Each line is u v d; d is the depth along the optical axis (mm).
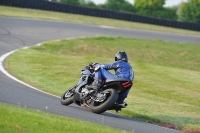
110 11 151750
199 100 51125
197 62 90000
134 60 85000
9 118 24641
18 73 52750
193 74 66562
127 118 36062
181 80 60625
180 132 33812
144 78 58562
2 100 34844
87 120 31547
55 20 118688
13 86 43156
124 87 34719
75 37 97062
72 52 82875
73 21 124375
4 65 57156
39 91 43156
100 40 96312
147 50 93688
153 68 66562
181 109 45219
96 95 34625
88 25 122062
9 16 108625
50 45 83625
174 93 52781
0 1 134375
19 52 69250
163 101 48312
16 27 95875
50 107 34812
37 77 52281
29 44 81125
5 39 81000
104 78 35312
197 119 40562
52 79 52844
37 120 25297
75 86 36875
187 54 95062
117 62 35469
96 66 35656
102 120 32094
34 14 126188
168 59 89375
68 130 24641
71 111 34344
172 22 155125
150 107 43781
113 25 132500
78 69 60188
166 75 62469
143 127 32500
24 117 25469
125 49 91875
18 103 34469
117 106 34688
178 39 122375
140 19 154000
